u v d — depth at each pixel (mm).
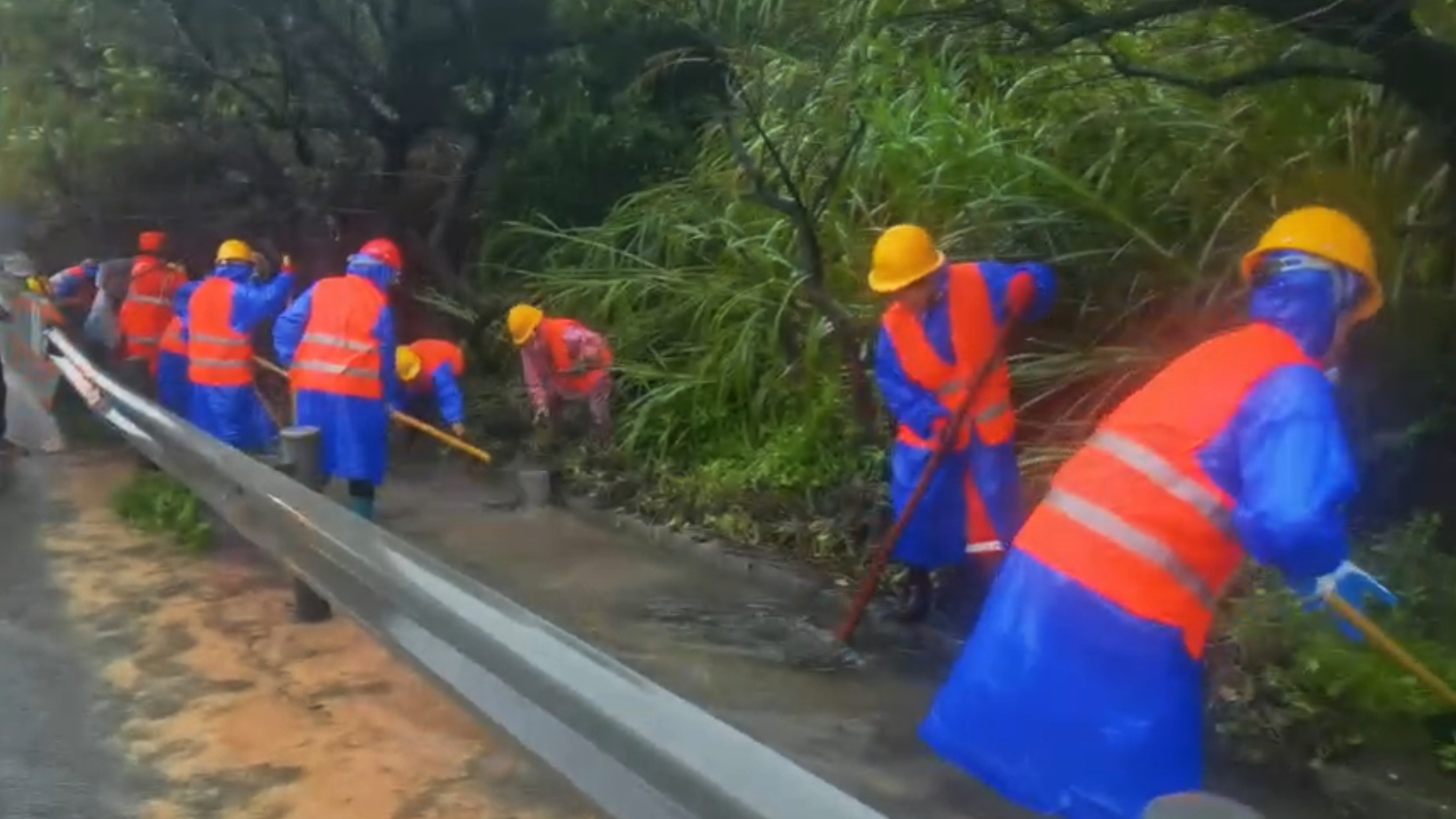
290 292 9070
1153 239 7035
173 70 11047
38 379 10641
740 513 7488
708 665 5637
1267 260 3061
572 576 7039
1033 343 7145
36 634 5867
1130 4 5695
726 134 10125
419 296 11773
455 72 11273
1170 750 2947
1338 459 2809
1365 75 5180
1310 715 4230
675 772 2059
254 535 4887
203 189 12234
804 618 6238
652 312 9500
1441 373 5766
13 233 13688
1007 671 3064
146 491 8008
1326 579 3150
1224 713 4473
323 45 11148
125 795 4332
